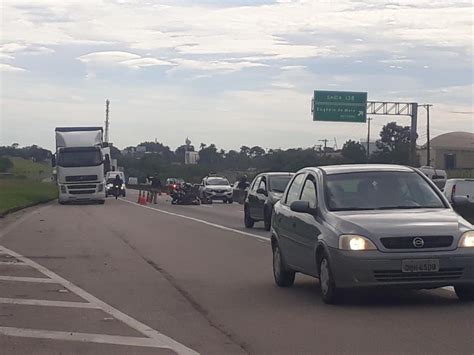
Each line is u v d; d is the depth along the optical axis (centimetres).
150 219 3259
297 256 1225
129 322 1028
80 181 4747
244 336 932
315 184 1223
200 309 1121
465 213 2498
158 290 1306
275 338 917
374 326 967
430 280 1041
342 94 5541
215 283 1384
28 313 1097
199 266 1636
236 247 2031
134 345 891
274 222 1352
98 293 1277
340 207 1155
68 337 937
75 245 2091
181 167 11744
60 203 4875
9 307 1145
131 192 8650
